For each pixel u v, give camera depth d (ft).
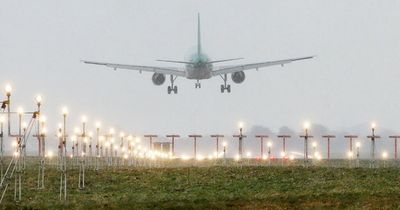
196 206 423.23
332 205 426.51
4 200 458.91
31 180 564.71
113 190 528.63
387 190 504.02
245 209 415.44
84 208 415.64
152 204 431.43
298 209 413.59
